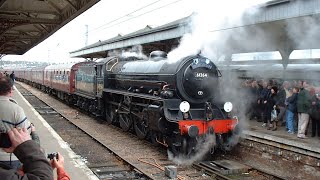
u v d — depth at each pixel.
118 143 12.24
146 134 12.16
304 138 9.84
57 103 26.92
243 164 9.71
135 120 12.90
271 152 9.67
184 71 10.38
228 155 11.20
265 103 11.91
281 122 12.52
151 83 11.77
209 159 10.45
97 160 9.98
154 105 10.88
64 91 25.92
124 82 14.46
